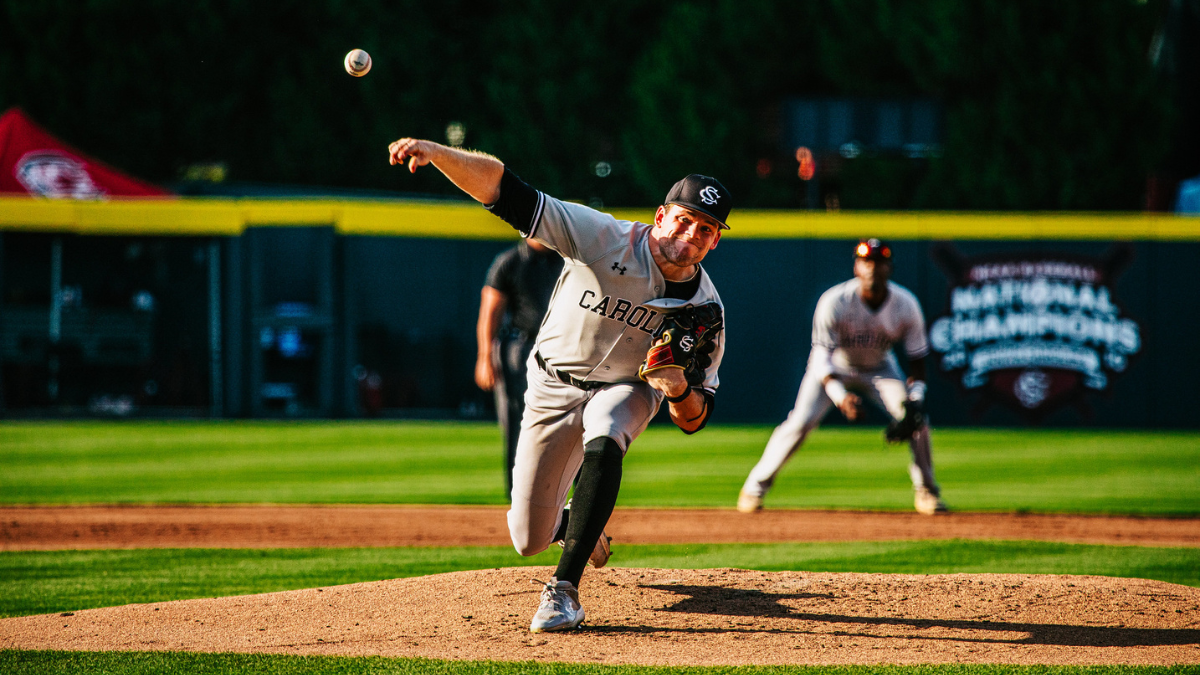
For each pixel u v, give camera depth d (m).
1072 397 52.03
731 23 78.69
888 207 77.69
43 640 12.14
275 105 82.69
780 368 52.84
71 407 56.41
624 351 12.84
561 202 12.21
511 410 22.78
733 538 22.02
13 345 56.44
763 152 82.44
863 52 77.81
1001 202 72.69
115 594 16.00
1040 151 72.19
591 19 83.38
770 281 52.78
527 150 82.12
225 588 16.53
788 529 23.31
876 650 11.63
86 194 55.53
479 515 25.17
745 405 53.06
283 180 83.25
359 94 83.25
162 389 57.72
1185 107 81.69
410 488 30.00
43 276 58.88
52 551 20.25
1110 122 71.44
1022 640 12.14
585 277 12.38
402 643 11.87
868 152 77.50
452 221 54.66
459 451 39.91
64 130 77.25
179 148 80.69
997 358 52.25
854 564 18.77
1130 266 51.75
